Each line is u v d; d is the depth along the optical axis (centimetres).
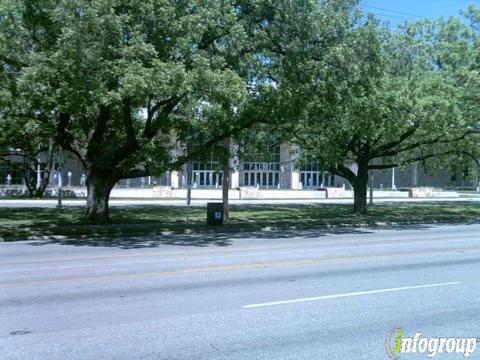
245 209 3528
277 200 4781
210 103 1973
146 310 789
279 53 2202
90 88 1680
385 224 2781
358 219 2841
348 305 826
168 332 675
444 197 5875
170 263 1295
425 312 784
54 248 1672
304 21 2100
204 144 2428
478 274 1126
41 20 1858
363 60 2269
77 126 2553
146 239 1973
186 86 1681
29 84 1739
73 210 3128
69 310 789
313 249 1609
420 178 8281
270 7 2094
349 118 2480
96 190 2361
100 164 2267
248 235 2148
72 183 6338
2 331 678
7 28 1836
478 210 3709
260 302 843
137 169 2372
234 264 1270
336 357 584
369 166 3219
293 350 607
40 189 4516
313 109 2375
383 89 2548
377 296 893
